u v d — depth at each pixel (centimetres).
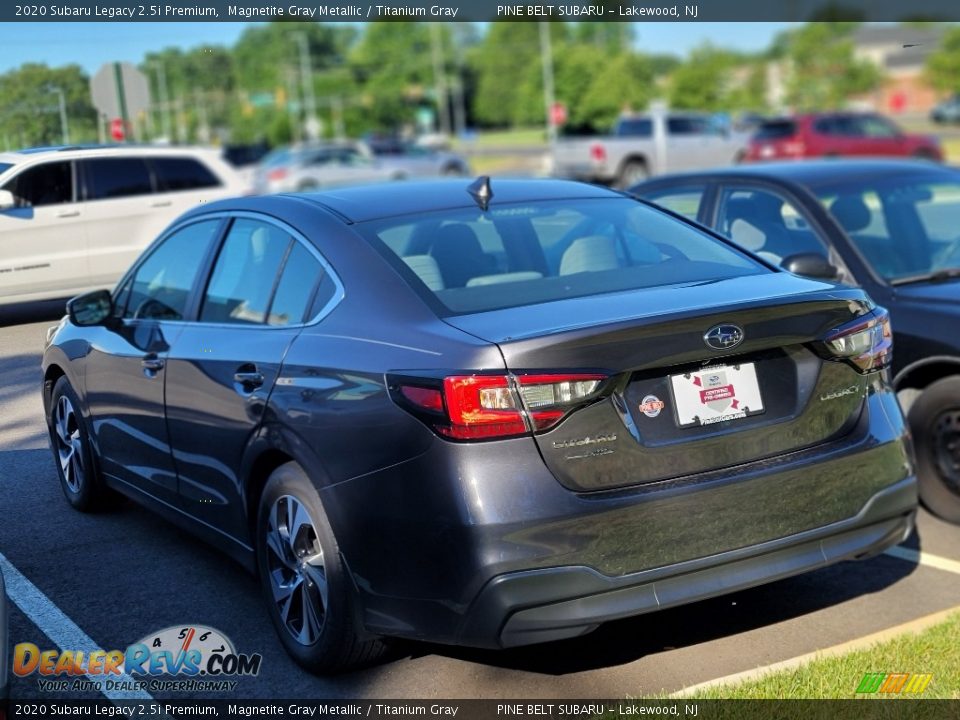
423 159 3716
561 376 345
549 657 417
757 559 372
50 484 645
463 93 12488
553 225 453
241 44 10725
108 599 482
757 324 371
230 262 477
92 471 575
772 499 371
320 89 11406
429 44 12194
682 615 453
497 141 9631
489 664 412
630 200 496
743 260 448
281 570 421
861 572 494
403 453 354
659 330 356
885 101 8369
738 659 412
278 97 8288
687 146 3250
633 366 354
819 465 379
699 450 364
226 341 448
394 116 11750
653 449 358
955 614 424
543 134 10400
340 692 396
